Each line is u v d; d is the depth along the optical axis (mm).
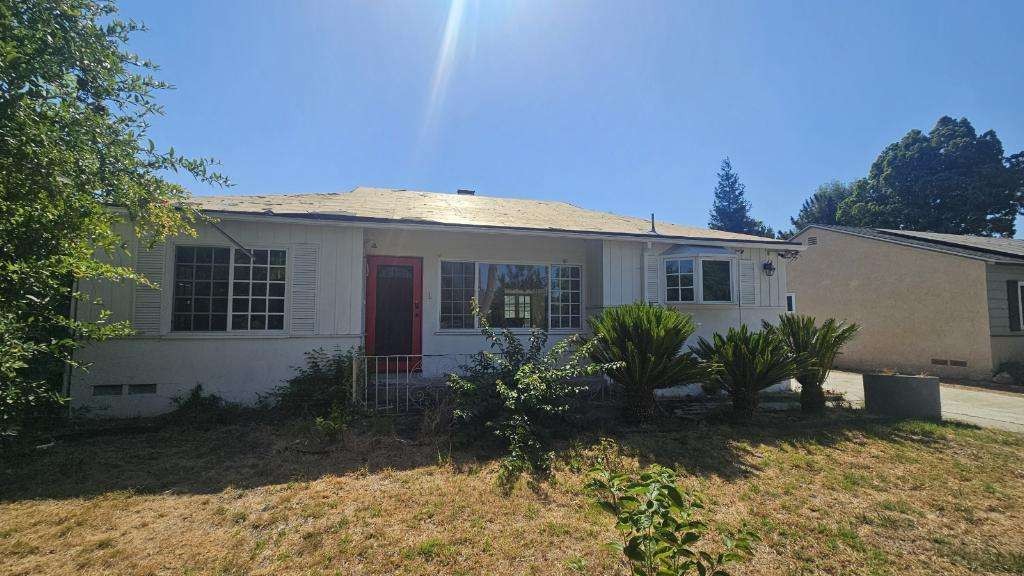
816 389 7680
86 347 6242
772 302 9859
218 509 3723
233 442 5398
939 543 3418
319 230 7316
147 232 6055
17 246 3662
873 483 4543
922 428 6535
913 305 13562
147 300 6535
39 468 4512
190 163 4508
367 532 3389
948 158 25688
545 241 9742
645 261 9242
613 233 8750
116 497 3904
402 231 8844
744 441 5898
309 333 7180
